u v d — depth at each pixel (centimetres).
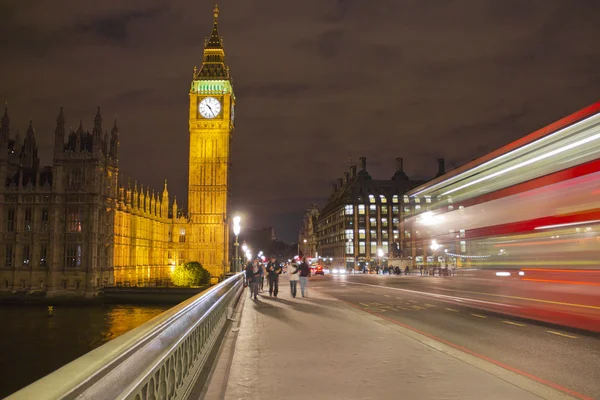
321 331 1535
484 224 2286
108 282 9106
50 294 8394
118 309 8000
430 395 821
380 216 13688
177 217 13500
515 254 2064
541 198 1892
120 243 9962
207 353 1102
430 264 7169
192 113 13312
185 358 755
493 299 2794
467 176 2469
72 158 8738
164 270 12681
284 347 1259
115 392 354
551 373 1027
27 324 6650
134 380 403
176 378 662
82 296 8406
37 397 263
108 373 357
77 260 8562
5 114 9206
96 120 8850
